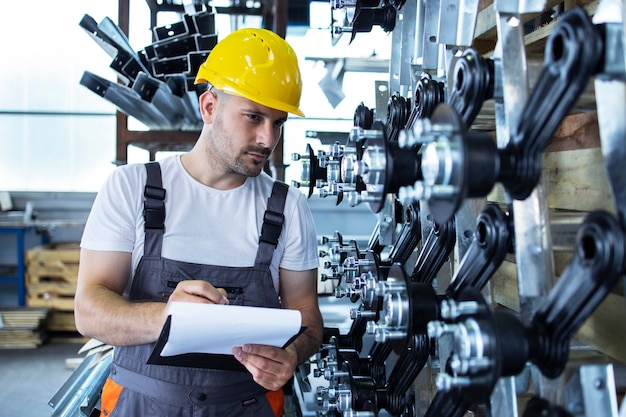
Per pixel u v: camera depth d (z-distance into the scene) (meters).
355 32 1.58
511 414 0.84
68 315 4.42
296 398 1.82
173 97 2.89
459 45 1.13
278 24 2.84
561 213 0.90
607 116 0.70
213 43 2.43
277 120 1.37
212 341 1.07
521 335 0.71
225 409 1.35
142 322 1.20
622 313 0.90
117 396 1.33
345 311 3.33
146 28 4.70
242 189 1.45
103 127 5.29
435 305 0.92
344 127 5.11
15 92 5.19
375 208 0.99
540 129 0.71
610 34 0.68
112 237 1.33
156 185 1.37
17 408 3.13
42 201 5.16
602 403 0.76
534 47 1.22
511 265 1.22
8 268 5.03
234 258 1.40
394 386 1.28
